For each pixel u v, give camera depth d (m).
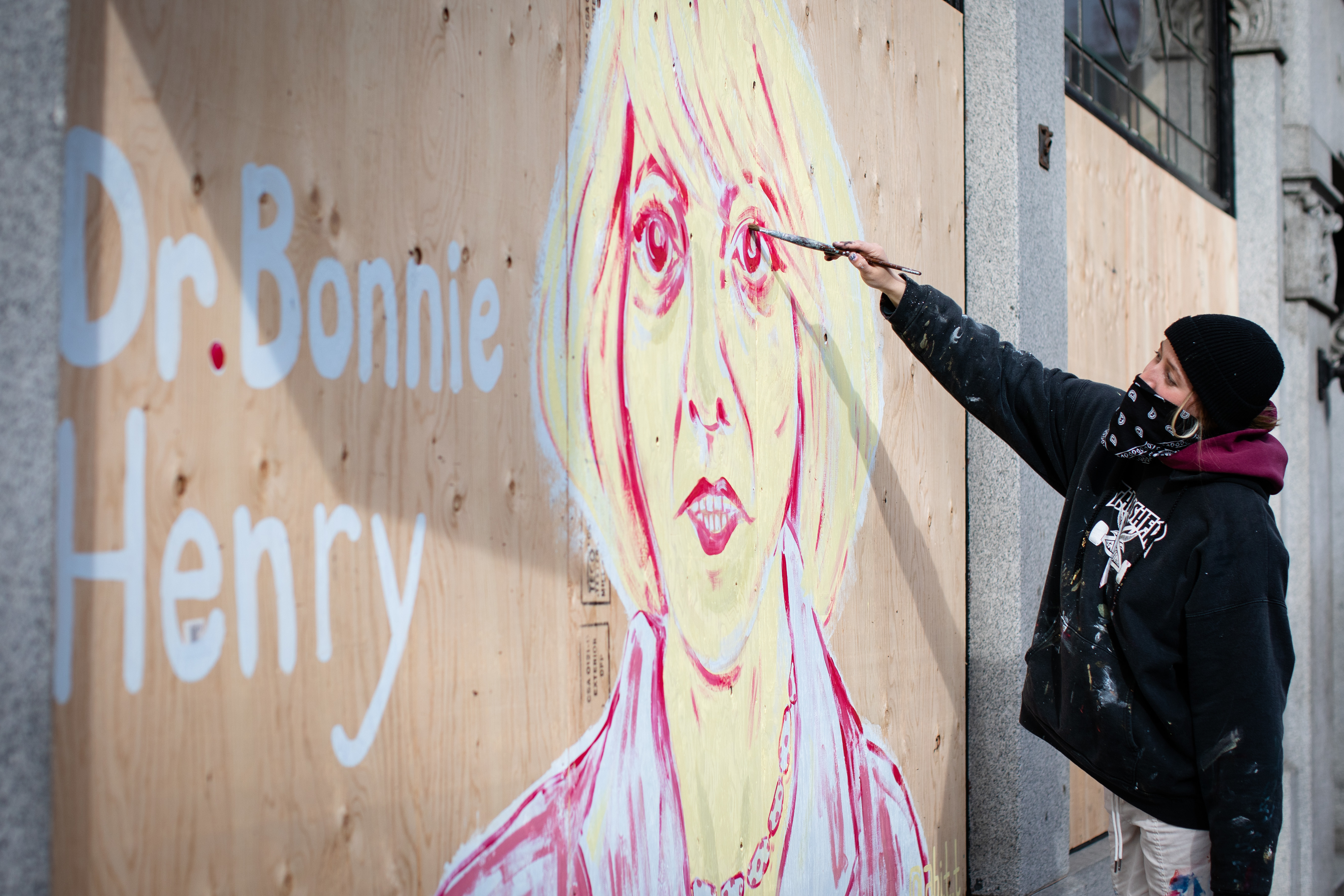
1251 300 5.96
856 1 3.06
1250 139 5.97
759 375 2.64
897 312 2.79
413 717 1.75
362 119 1.72
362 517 1.69
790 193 2.78
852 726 2.92
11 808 1.21
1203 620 2.19
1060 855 3.68
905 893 3.12
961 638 3.51
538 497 2.00
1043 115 3.71
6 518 1.21
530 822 1.95
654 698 2.25
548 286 2.05
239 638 1.52
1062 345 3.81
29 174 1.24
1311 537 6.03
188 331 1.48
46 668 1.24
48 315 1.25
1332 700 6.55
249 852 1.52
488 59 1.94
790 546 2.72
